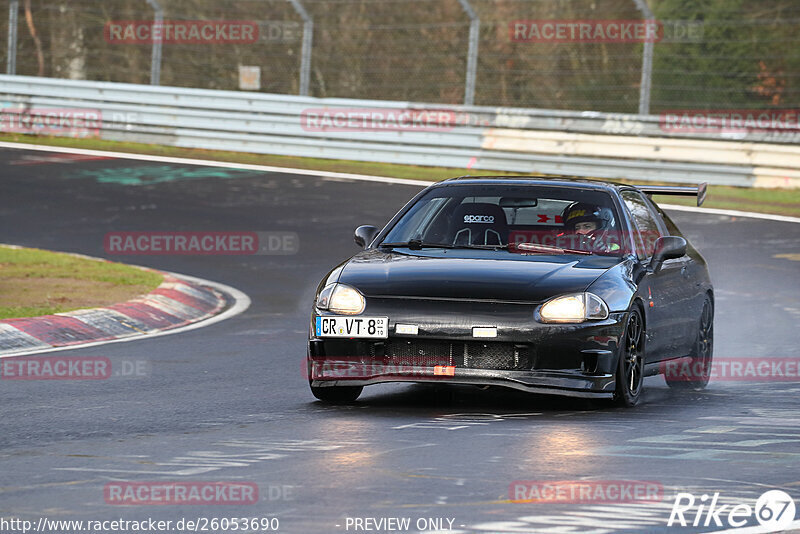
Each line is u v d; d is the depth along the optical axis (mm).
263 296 42812
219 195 64688
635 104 100812
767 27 95625
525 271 23266
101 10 113812
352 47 108938
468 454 18453
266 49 110750
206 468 17406
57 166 72000
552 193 26297
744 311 39469
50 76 113625
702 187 28109
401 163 76875
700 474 17094
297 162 76938
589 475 16938
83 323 34531
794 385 27812
